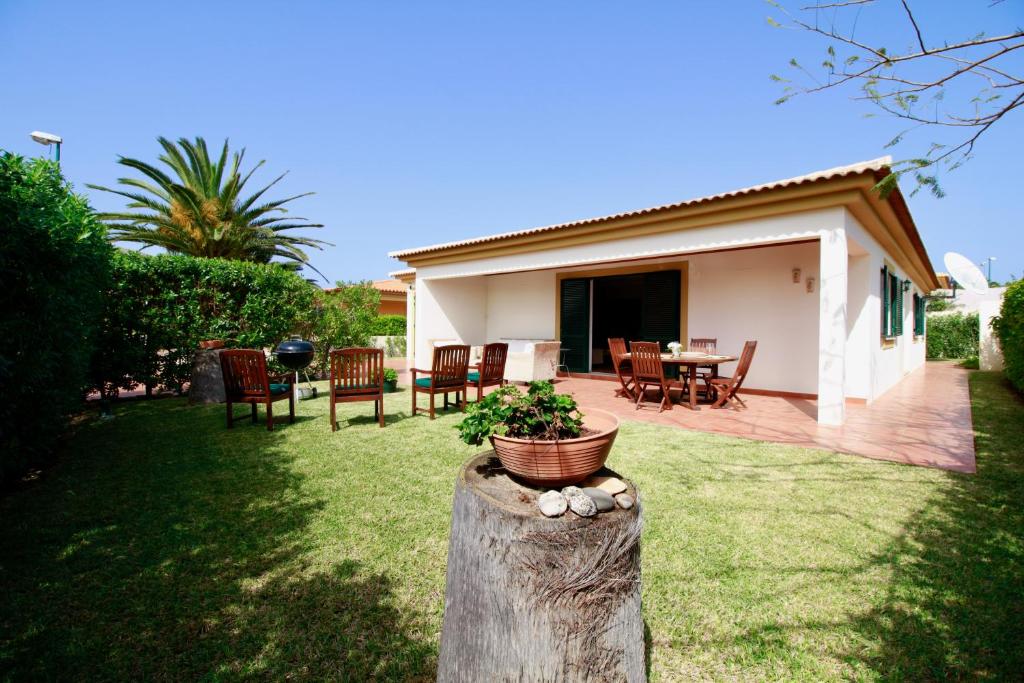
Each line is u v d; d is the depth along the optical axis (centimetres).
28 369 309
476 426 160
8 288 295
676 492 340
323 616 200
